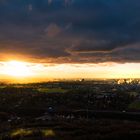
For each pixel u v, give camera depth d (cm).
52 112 12331
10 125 8588
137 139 6125
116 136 6266
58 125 7906
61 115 11544
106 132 6706
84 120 8981
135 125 7550
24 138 5978
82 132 6712
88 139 6072
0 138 6156
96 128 7138
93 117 10969
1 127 7975
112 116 11194
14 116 11356
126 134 6322
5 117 10825
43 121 8888
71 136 6350
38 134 6353
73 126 7531
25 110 12988
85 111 12200
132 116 11025
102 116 11181
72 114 11769
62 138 6072
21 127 7819
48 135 6272
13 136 6228
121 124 7806
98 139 6134
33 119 9719
